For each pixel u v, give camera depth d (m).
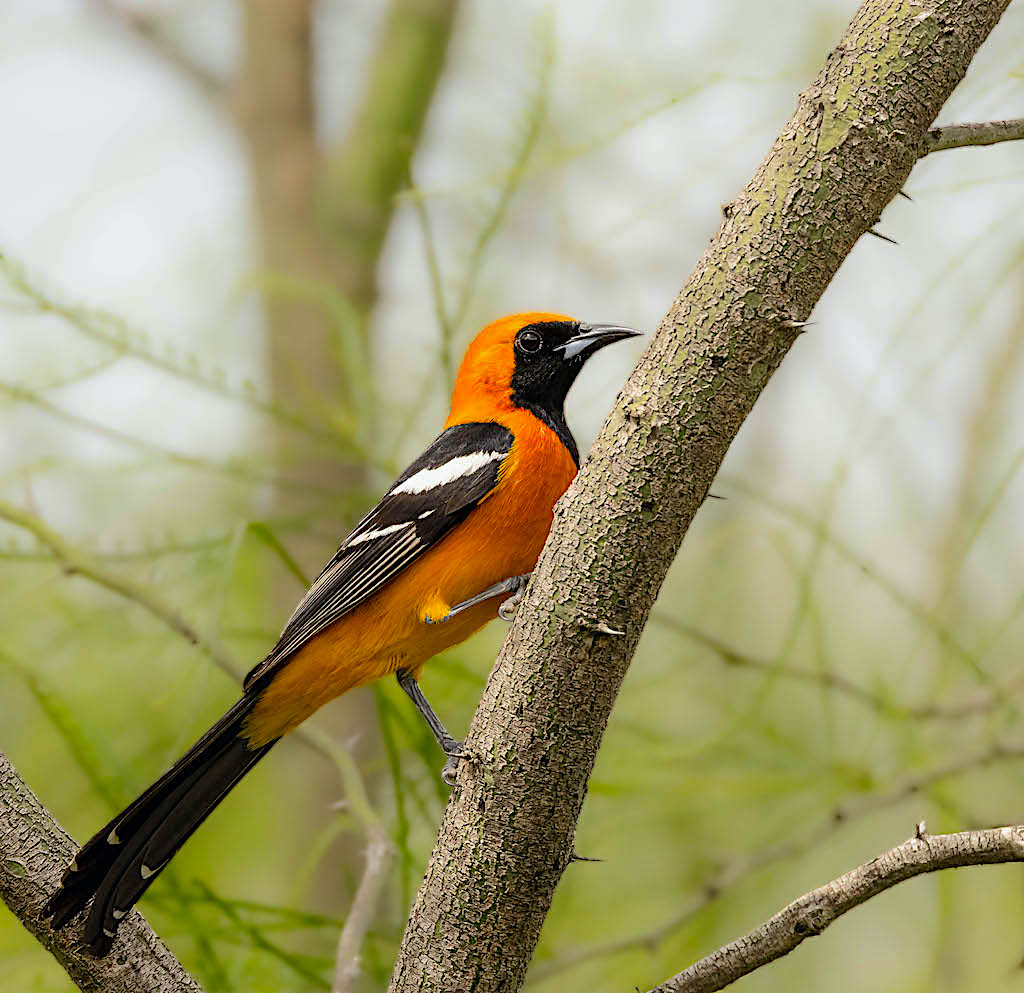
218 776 8.44
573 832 6.22
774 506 10.06
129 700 10.77
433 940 6.28
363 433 10.54
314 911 12.53
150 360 9.46
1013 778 11.87
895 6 5.54
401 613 8.69
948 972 11.52
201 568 9.98
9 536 9.56
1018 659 11.38
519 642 6.04
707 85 8.04
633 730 10.80
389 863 8.39
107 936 6.24
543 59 9.23
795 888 12.62
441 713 10.39
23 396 9.46
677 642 12.09
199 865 11.84
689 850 12.43
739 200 5.69
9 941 9.40
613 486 5.79
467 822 6.17
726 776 10.83
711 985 5.86
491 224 9.60
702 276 5.68
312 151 15.36
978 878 12.19
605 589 5.84
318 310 14.13
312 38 15.91
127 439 9.92
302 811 13.10
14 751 10.71
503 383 9.48
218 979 8.37
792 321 5.58
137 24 15.61
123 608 10.49
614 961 11.76
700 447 5.70
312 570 12.47
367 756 13.46
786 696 11.98
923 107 5.53
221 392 9.73
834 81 5.57
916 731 10.84
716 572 12.15
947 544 11.84
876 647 12.30
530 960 6.41
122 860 6.57
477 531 8.73
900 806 12.77
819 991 12.73
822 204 5.54
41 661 10.49
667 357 5.71
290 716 8.73
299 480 12.23
